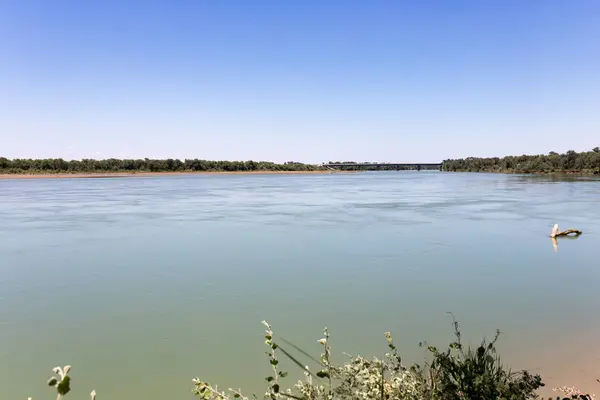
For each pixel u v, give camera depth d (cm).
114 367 647
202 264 1263
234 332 772
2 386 600
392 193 4216
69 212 2573
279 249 1470
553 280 1091
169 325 806
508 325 791
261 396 546
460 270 1185
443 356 335
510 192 4150
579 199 3338
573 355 650
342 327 790
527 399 311
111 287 1042
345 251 1430
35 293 1001
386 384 352
